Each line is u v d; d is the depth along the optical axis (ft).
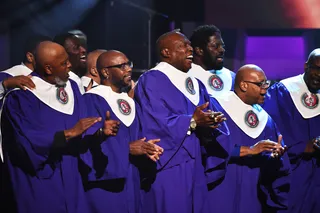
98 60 54.49
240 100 57.57
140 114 54.49
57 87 52.21
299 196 60.70
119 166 51.47
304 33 88.28
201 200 54.49
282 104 61.62
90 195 52.31
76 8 86.99
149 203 54.44
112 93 53.88
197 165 54.85
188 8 86.69
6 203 52.90
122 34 87.56
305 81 61.93
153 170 54.13
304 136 60.85
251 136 57.00
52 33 87.04
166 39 56.13
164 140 53.72
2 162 52.11
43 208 50.42
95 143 51.44
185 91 55.57
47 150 49.75
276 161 57.41
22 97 50.62
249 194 56.59
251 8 86.63
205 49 60.80
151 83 55.01
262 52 89.30
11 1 85.15
